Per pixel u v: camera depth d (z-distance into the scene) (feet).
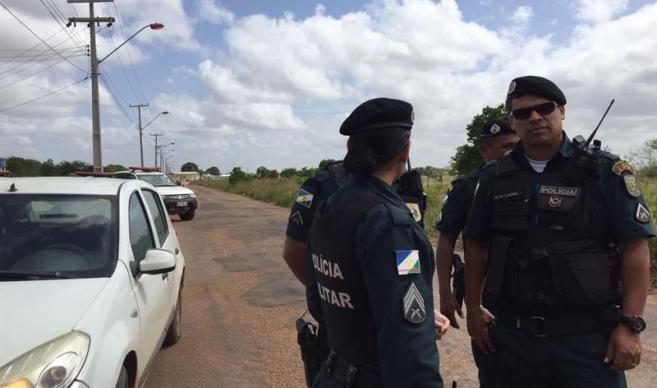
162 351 16.74
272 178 155.53
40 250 11.32
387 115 6.18
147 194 16.53
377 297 5.56
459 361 15.01
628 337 7.43
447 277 10.02
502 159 8.68
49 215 12.23
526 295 7.96
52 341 8.41
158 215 17.12
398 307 5.47
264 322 19.62
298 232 9.37
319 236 6.38
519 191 8.08
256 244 39.09
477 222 8.78
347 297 5.95
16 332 8.61
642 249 7.50
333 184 9.22
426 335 5.52
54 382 7.82
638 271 7.50
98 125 75.77
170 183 61.52
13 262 11.03
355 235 5.82
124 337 9.82
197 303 22.50
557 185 7.84
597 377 7.71
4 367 7.88
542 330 7.89
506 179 8.30
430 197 50.42
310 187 9.37
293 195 86.79
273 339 17.74
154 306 12.83
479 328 8.97
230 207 81.87
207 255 34.73
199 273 28.81
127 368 10.74
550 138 7.93
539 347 7.99
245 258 33.09
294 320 19.79
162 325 14.06
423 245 5.82
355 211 5.91
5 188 13.01
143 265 11.78
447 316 10.04
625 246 7.59
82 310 9.39
